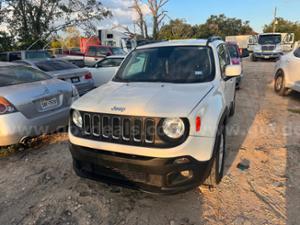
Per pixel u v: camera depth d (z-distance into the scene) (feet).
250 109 21.88
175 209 9.16
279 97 26.32
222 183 10.56
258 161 12.40
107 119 8.63
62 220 8.74
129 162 8.21
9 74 14.82
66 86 15.70
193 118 8.10
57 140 15.65
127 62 13.21
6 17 83.61
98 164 8.89
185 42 13.15
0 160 13.35
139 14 86.84
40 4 85.76
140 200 9.70
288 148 13.74
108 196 9.98
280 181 10.65
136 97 9.16
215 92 10.20
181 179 8.37
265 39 69.92
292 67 24.61
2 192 10.48
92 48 49.19
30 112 13.25
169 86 10.39
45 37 87.86
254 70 48.44
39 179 11.36
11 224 8.63
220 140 10.07
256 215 8.73
